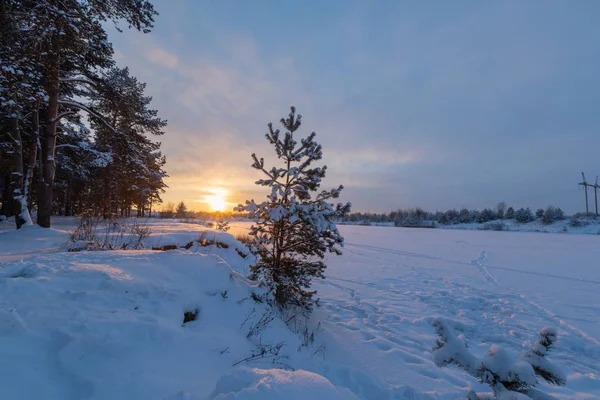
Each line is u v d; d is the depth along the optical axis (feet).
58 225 46.55
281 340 12.74
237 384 6.83
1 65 26.94
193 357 9.08
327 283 31.12
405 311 22.27
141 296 11.24
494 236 106.42
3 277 11.05
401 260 47.29
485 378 5.29
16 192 37.99
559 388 12.35
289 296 17.94
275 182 18.30
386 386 11.32
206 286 13.99
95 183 66.74
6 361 6.70
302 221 17.74
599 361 14.92
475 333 18.37
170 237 29.35
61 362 7.17
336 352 14.05
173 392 7.09
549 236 108.17
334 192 18.45
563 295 26.78
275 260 18.76
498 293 27.48
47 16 29.86
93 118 45.24
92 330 8.38
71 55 39.01
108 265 13.09
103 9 37.09
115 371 7.29
